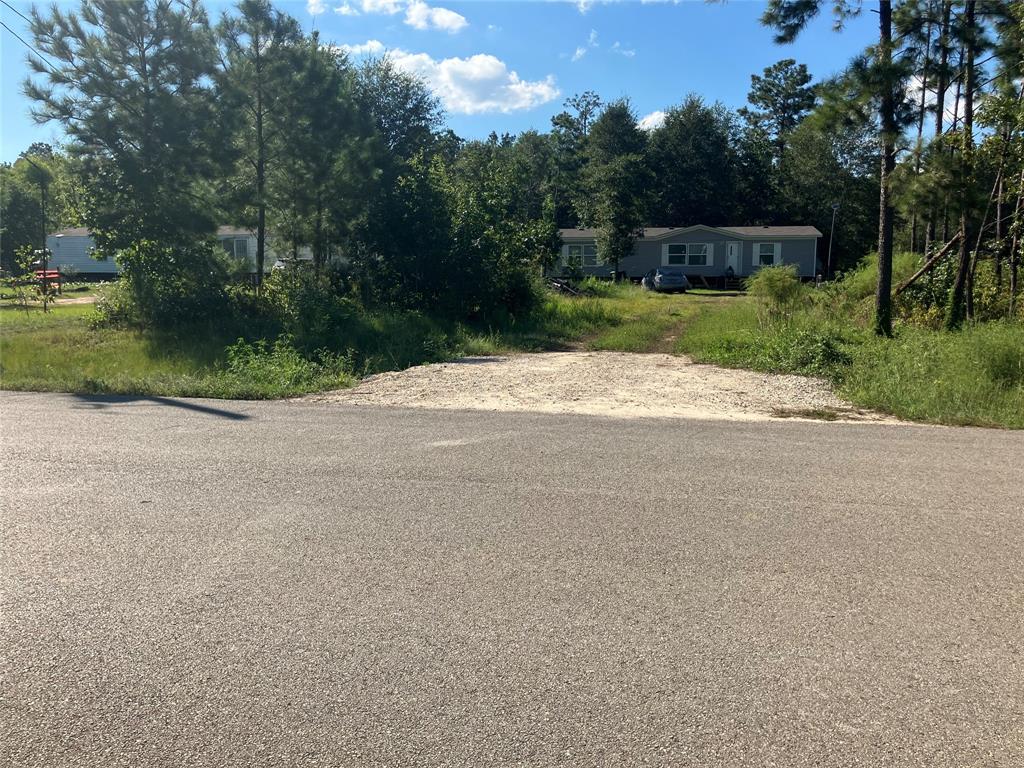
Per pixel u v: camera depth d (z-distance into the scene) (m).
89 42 14.77
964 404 8.75
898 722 2.70
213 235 16.45
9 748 2.57
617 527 4.61
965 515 4.84
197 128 15.56
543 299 22.06
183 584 3.82
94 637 3.30
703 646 3.21
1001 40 15.71
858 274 22.14
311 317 15.55
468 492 5.32
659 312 25.00
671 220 56.78
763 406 9.16
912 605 3.58
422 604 3.60
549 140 61.25
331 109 17.78
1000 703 2.81
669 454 6.45
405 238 18.58
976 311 16.38
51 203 44.25
